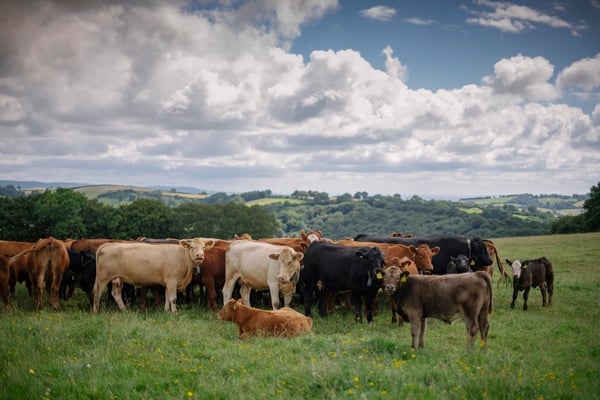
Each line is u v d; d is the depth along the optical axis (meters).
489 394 6.25
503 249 38.75
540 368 7.71
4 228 55.50
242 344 9.46
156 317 12.61
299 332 10.40
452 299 8.81
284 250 12.84
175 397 6.59
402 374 6.98
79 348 8.91
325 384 6.66
